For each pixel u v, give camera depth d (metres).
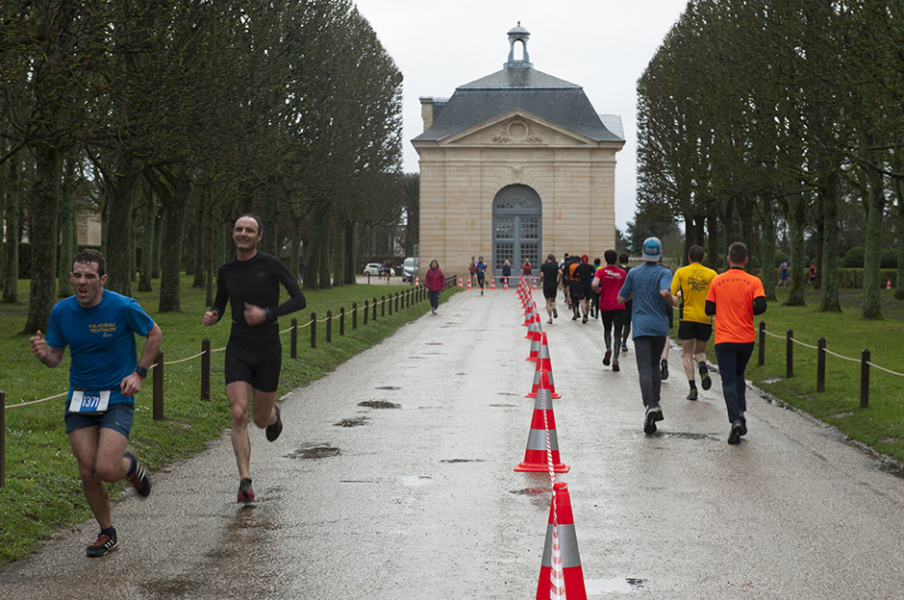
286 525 6.39
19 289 38.03
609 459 8.73
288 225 69.94
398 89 53.00
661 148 44.59
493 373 15.70
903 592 5.06
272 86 26.72
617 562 5.58
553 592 3.82
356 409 11.80
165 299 27.72
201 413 10.76
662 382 14.56
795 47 23.28
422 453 8.95
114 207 24.34
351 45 42.56
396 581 5.22
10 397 11.03
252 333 7.27
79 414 5.72
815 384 13.52
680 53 39.03
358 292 46.28
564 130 59.75
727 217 42.47
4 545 5.76
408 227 96.31
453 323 28.20
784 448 9.34
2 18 14.20
